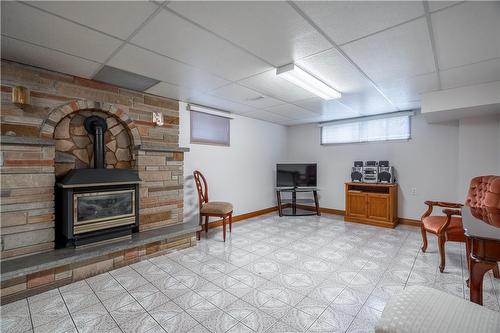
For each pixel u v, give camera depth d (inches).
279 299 79.3
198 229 126.7
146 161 118.0
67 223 90.9
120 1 55.0
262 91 121.6
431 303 45.0
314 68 93.3
